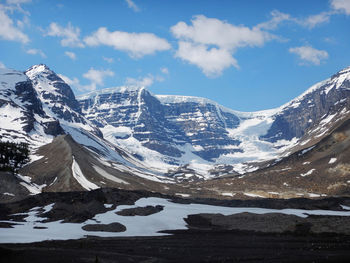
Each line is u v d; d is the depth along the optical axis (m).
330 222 94.75
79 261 60.84
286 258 61.38
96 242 78.56
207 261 61.00
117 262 60.78
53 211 105.06
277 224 95.88
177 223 101.19
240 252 68.19
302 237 84.44
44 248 70.94
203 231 93.44
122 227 93.69
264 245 75.25
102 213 106.62
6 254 65.25
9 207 113.00
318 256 62.25
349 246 71.56
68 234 86.00
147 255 66.19
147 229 94.25
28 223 96.38
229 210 116.56
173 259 62.84
